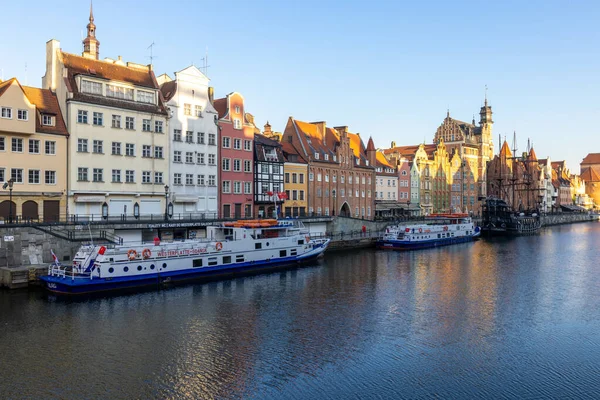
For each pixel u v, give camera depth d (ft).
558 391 82.02
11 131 168.96
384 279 172.35
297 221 238.27
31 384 81.25
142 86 210.18
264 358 94.32
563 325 117.91
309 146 300.20
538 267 203.72
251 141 257.14
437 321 120.37
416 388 82.58
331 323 117.50
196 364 90.74
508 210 420.77
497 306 135.33
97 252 144.36
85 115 191.11
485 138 509.76
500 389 82.58
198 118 231.71
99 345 99.81
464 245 296.10
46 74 200.75
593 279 175.73
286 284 161.48
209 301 136.77
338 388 82.07
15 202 172.96
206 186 234.58
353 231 280.51
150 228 188.75
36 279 143.33
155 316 120.78
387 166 377.09
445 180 443.32
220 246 172.24
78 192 187.11
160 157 216.33
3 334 105.29
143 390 79.82
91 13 241.76
